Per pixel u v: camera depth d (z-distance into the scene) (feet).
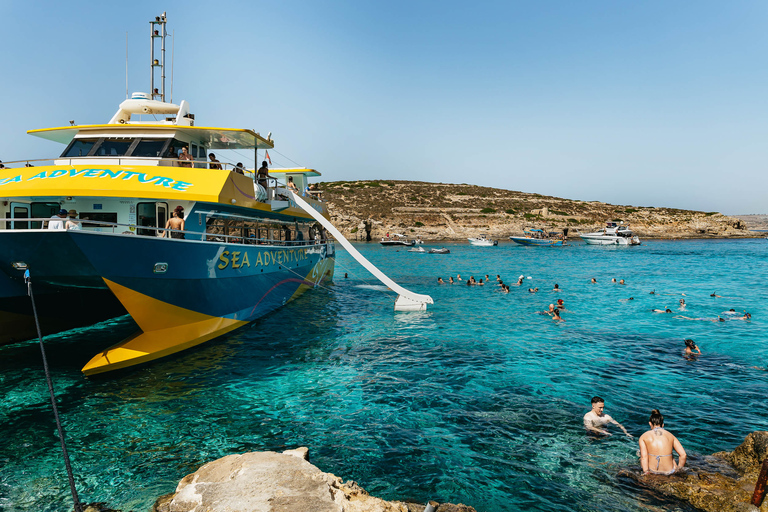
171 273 37.91
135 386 33.32
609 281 105.40
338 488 18.57
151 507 19.19
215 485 17.81
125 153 46.42
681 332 53.21
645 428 26.89
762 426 27.22
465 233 323.16
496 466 22.50
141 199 40.78
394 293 82.79
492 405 30.30
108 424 27.22
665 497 19.94
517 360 40.91
